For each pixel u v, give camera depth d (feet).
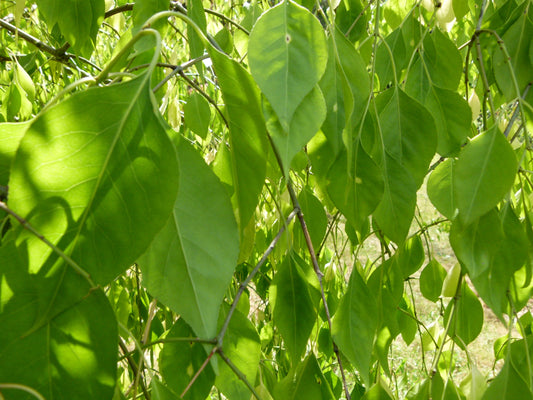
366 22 1.59
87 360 0.60
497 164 0.97
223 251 0.67
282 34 0.78
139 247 0.57
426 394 1.25
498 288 1.05
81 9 1.17
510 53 1.19
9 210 0.54
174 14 0.68
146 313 2.06
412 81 1.26
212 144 2.50
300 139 0.77
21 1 1.12
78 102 0.56
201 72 1.10
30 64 2.38
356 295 1.13
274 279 1.10
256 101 0.79
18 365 0.58
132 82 0.58
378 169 0.97
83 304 0.60
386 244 1.41
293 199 1.08
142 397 1.28
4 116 2.01
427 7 1.40
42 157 0.55
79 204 0.56
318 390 1.15
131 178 0.57
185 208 0.67
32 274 0.56
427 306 5.86
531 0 1.20
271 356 2.26
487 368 4.98
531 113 1.19
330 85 0.96
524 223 1.21
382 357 1.36
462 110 1.16
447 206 1.25
